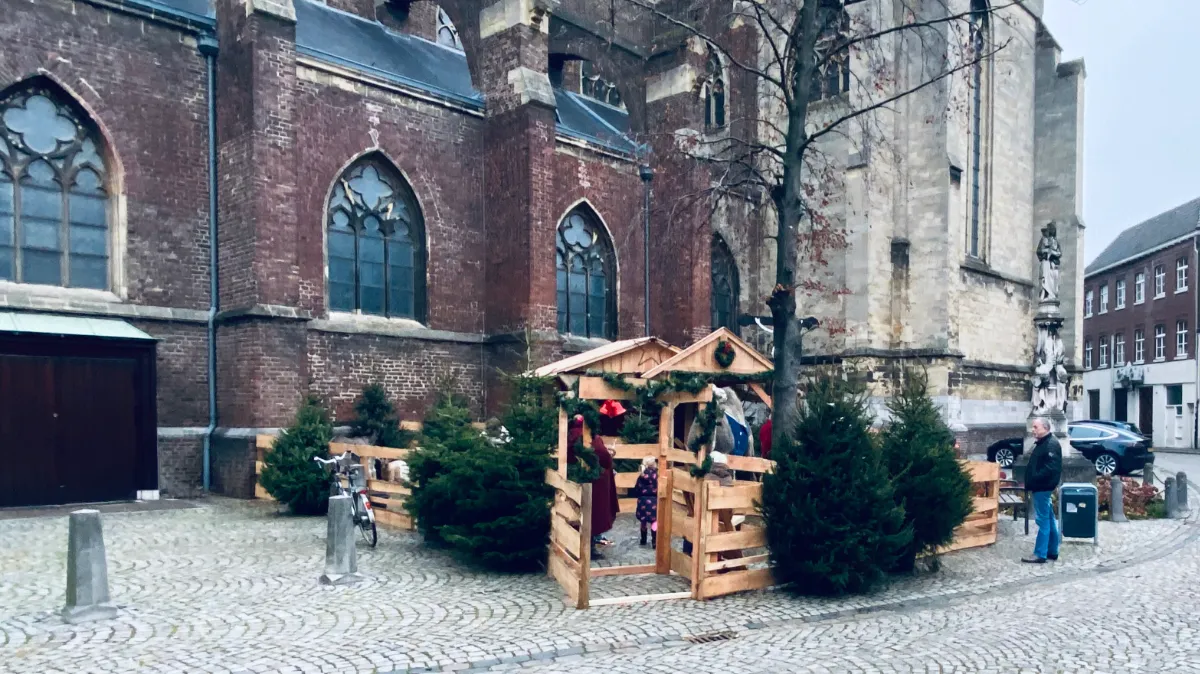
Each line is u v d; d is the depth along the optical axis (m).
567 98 26.47
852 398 8.66
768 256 26.48
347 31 20.03
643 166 22.33
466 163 19.12
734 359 10.92
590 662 6.00
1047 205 31.28
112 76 14.18
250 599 7.55
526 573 8.90
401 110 17.81
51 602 7.33
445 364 18.44
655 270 23.22
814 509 7.89
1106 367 49.44
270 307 14.50
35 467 12.71
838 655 6.20
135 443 13.76
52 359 12.91
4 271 13.20
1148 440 22.05
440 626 6.79
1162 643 6.52
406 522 11.64
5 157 13.19
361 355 16.89
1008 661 6.05
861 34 12.99
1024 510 12.55
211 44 15.20
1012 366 28.59
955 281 23.98
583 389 9.30
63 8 13.62
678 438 13.21
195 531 10.98
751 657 6.12
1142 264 45.06
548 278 18.88
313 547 9.93
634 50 26.58
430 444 10.38
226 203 15.12
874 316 23.47
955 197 24.00
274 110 14.77
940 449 9.41
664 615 7.29
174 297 14.84
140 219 14.48
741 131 24.73
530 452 9.16
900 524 8.37
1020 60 30.06
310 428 12.97
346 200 17.09
